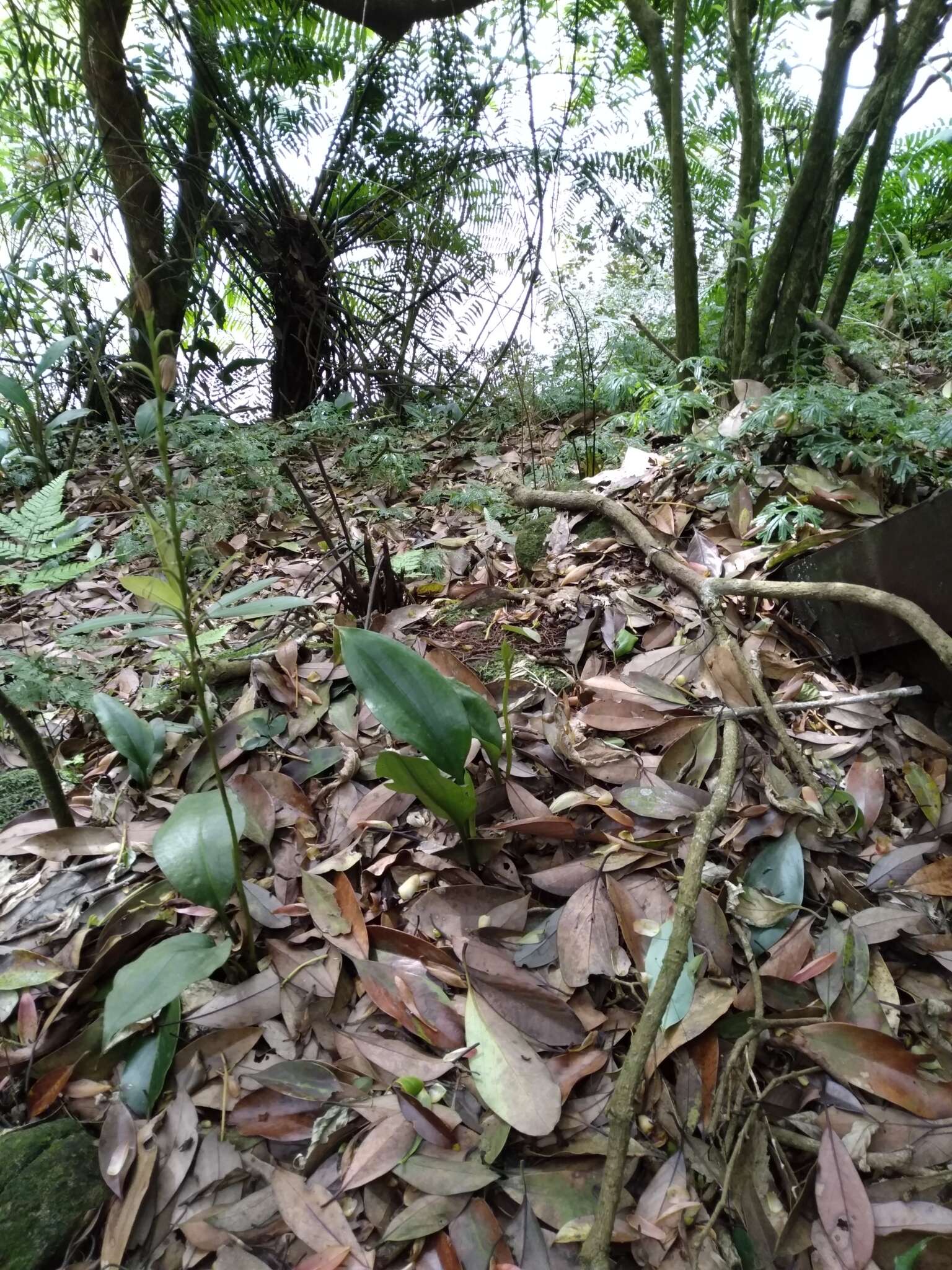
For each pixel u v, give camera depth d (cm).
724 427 214
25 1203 84
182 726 154
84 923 120
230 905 119
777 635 170
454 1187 85
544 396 321
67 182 333
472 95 392
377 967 109
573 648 170
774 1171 87
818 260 249
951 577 131
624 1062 91
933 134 377
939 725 145
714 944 108
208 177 386
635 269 363
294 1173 88
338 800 139
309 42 400
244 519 259
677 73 237
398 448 315
